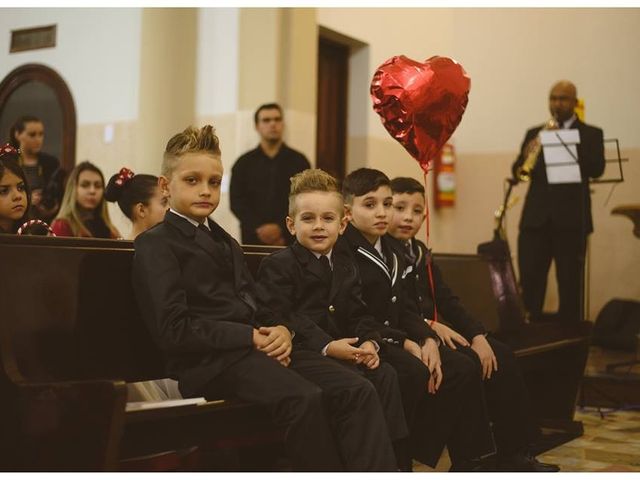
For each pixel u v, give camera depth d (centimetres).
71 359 240
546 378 463
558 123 652
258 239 584
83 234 436
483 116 931
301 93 709
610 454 395
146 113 725
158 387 290
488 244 501
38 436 211
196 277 252
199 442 235
